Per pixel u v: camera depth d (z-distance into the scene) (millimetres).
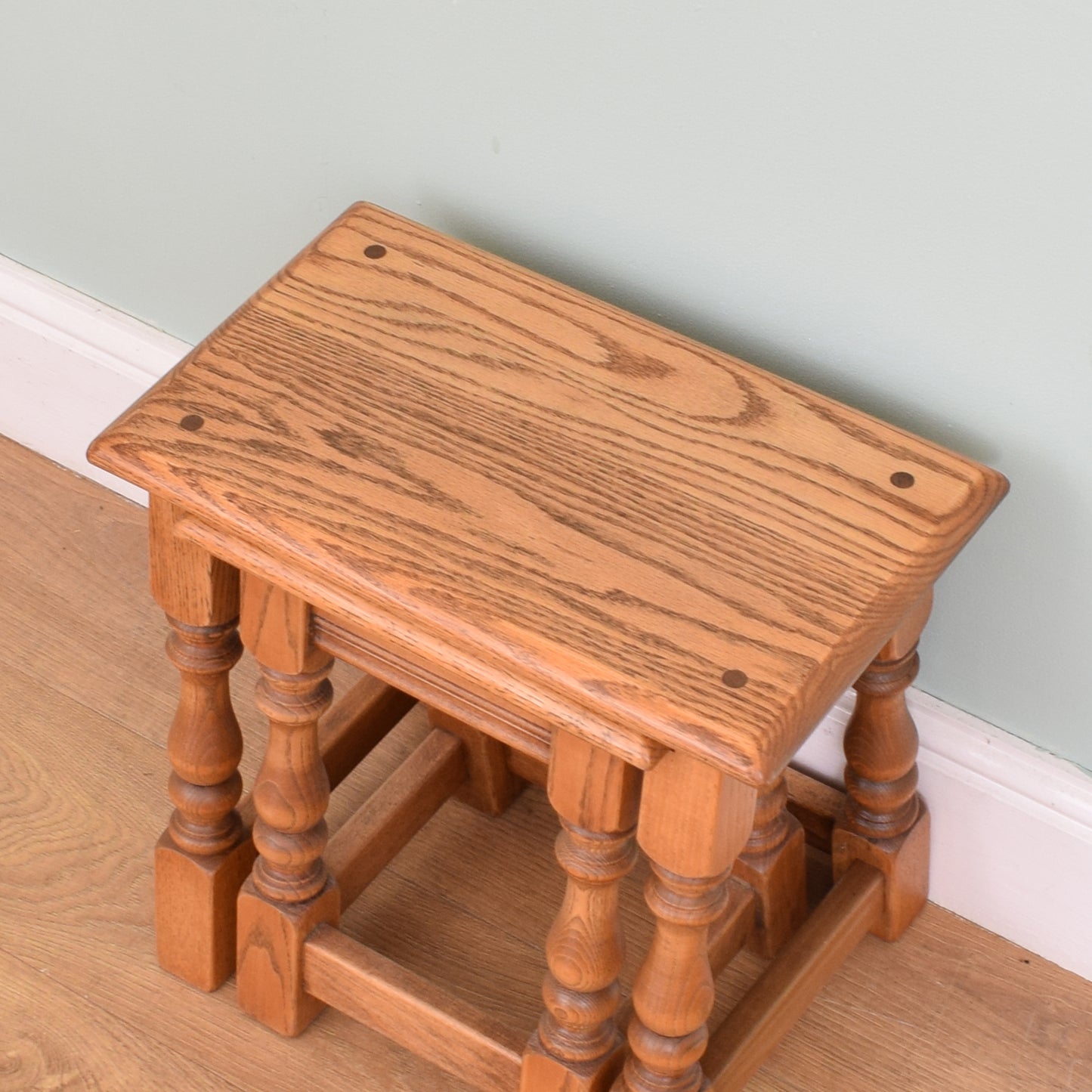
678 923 1215
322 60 1476
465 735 1620
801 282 1356
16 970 1554
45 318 1866
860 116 1237
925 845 1589
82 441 1961
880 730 1466
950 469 1259
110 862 1646
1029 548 1396
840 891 1541
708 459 1249
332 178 1563
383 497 1201
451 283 1368
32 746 1740
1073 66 1136
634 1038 1315
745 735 1072
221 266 1722
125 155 1685
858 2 1183
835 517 1220
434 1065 1512
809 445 1267
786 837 1518
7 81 1706
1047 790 1512
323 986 1467
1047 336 1271
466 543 1177
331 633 1264
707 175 1339
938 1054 1554
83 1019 1523
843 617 1154
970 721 1539
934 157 1229
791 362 1412
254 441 1231
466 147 1456
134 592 1890
